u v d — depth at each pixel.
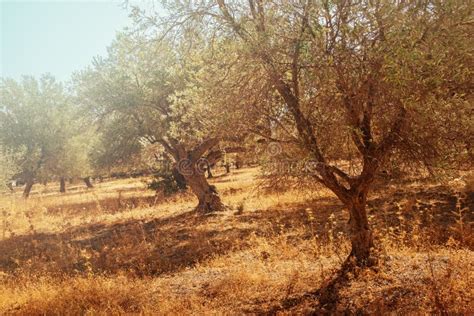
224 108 6.72
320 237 10.07
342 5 5.54
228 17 6.59
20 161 32.16
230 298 6.78
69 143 34.38
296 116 6.25
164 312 6.47
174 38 8.08
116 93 15.71
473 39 5.32
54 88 34.50
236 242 10.62
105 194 30.03
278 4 6.08
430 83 5.04
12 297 7.91
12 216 17.92
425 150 5.82
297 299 6.30
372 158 6.21
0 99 32.91
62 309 7.02
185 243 11.39
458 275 6.12
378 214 11.80
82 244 12.77
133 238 12.68
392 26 5.28
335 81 5.71
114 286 7.93
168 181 22.27
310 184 6.99
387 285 6.14
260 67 6.30
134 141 17.19
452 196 12.47
